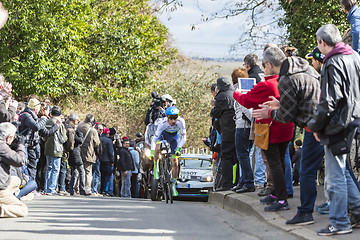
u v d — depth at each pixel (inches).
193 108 1873.8
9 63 1315.2
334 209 295.0
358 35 388.5
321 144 300.8
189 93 1860.2
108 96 1643.7
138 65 1771.7
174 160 613.6
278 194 380.2
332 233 292.0
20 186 530.0
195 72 1905.8
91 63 1542.8
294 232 307.3
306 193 327.0
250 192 473.4
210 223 381.7
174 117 602.5
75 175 780.0
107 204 549.3
